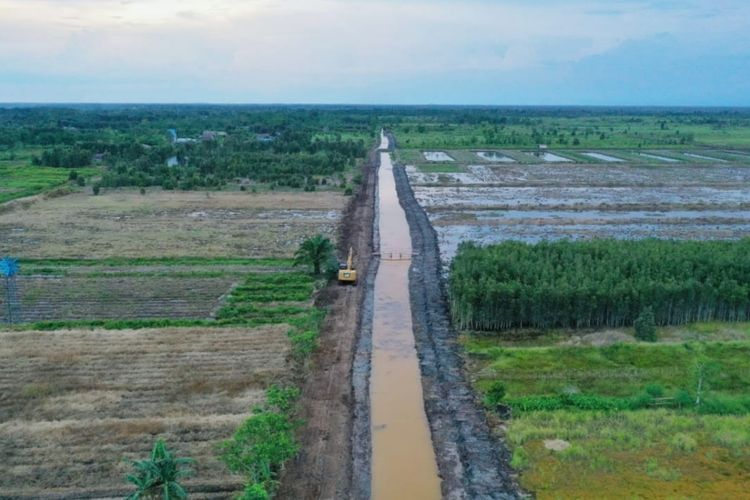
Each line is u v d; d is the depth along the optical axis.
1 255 72.69
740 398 39.94
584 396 40.06
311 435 36.16
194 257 72.31
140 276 65.62
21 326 51.09
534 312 51.72
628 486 31.58
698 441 35.34
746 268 55.44
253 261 70.75
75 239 80.38
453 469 33.31
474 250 62.00
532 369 44.53
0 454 33.56
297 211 98.44
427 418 38.72
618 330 51.47
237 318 53.06
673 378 43.16
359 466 33.56
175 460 27.86
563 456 34.03
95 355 45.88
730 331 51.47
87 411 38.25
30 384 41.44
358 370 44.81
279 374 42.97
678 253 58.56
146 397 39.97
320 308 56.19
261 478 30.11
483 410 39.28
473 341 49.88
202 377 42.53
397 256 74.94
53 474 31.94
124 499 30.05
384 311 57.16
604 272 54.59
